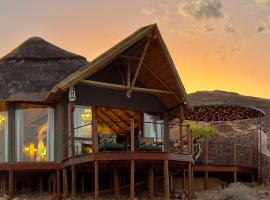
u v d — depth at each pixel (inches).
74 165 1000.9
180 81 1109.7
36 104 1095.0
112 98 1117.7
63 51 1194.6
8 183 1076.5
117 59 1113.4
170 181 1125.7
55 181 1063.0
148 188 1045.8
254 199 1033.5
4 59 1176.2
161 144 1075.9
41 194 1068.5
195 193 1106.1
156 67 1119.0
